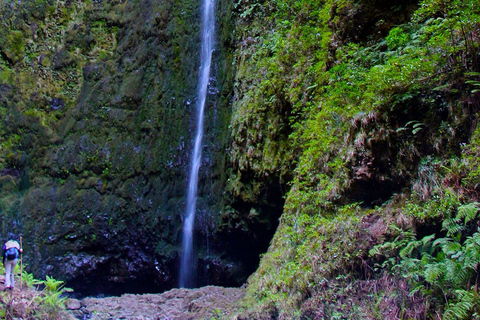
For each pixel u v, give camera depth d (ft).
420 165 15.84
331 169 19.94
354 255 16.01
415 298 13.33
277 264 20.39
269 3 31.78
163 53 39.78
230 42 34.94
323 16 25.34
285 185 26.32
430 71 16.35
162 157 37.83
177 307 25.26
